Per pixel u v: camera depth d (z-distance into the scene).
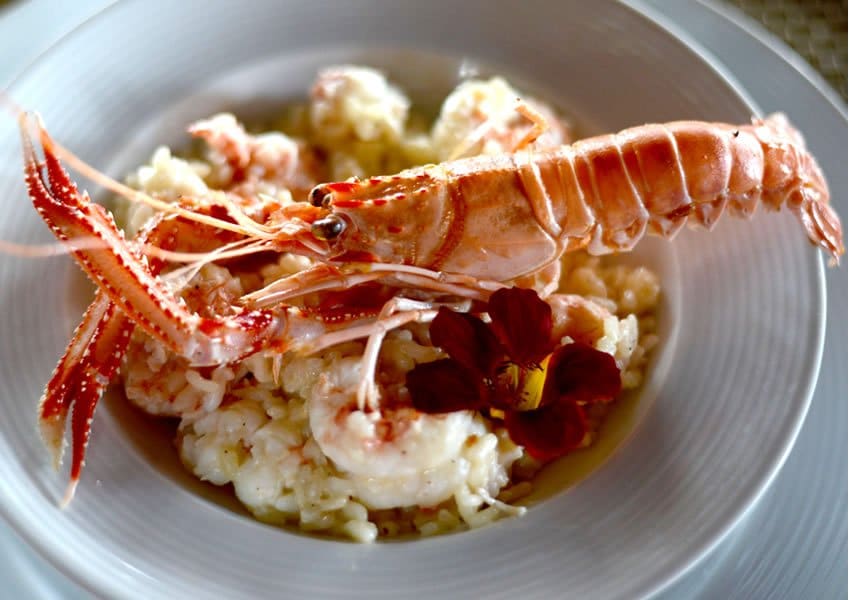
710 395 0.23
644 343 0.25
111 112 0.25
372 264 0.23
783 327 0.23
